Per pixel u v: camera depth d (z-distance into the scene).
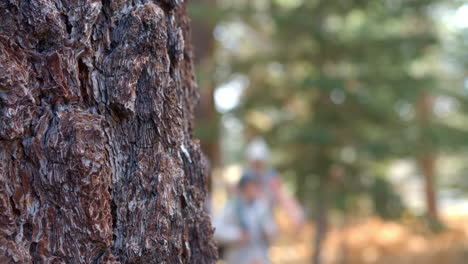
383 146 7.09
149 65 1.09
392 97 7.40
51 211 0.99
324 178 7.25
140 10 1.08
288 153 7.59
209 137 6.79
